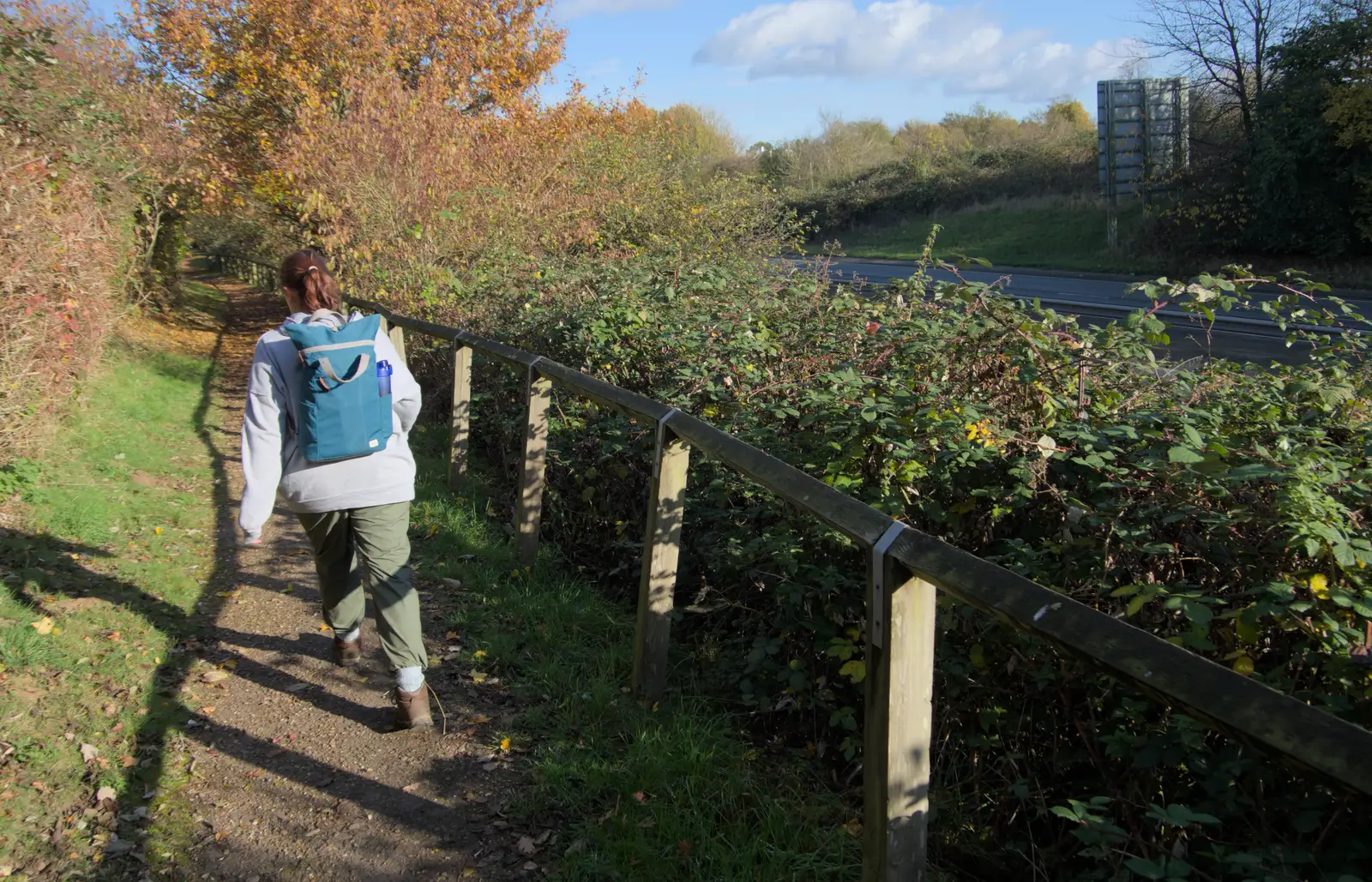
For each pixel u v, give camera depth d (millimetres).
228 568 5008
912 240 39938
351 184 11398
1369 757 1276
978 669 2820
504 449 6730
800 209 47438
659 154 17984
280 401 3230
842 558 3521
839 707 3367
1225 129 27875
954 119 64375
